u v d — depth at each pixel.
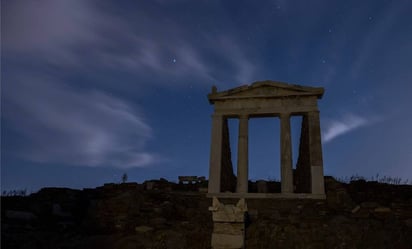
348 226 13.09
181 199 18.47
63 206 17.14
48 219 15.78
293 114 20.39
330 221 13.96
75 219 16.55
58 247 12.06
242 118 20.52
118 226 14.76
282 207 17.41
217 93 21.16
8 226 13.33
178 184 21.67
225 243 11.18
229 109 20.91
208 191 18.83
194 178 22.61
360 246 11.91
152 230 14.15
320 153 18.58
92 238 13.07
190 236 12.94
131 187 19.23
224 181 20.36
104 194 18.59
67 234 13.81
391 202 16.56
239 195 18.28
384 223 13.60
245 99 20.95
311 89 20.11
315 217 14.80
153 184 20.11
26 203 16.45
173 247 12.24
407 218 14.05
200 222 15.09
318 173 18.11
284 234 12.55
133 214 15.82
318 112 19.66
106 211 15.66
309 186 18.80
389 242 12.01
